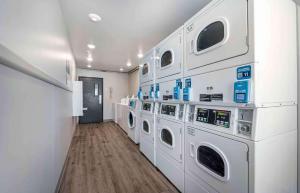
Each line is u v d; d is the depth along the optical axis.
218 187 1.22
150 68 2.50
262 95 1.00
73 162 2.50
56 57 1.76
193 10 2.10
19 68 0.75
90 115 6.30
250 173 0.98
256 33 0.97
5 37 0.64
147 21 2.41
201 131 1.39
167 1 1.91
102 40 3.18
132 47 3.61
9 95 0.70
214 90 1.26
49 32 1.43
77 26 2.57
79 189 1.78
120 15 2.23
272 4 1.08
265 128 1.03
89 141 3.68
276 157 1.11
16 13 0.75
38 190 1.10
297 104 1.32
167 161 1.97
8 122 0.70
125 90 7.04
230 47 1.11
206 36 1.35
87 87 6.24
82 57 4.53
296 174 1.30
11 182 0.72
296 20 1.31
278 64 1.12
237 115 1.11
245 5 1.01
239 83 1.03
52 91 1.53
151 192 1.73
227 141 1.14
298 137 1.31
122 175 2.09
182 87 1.67
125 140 3.77
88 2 1.93
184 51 1.64
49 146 1.41
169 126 1.92
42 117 1.20
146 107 2.70
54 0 1.65
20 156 0.82
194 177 1.49
